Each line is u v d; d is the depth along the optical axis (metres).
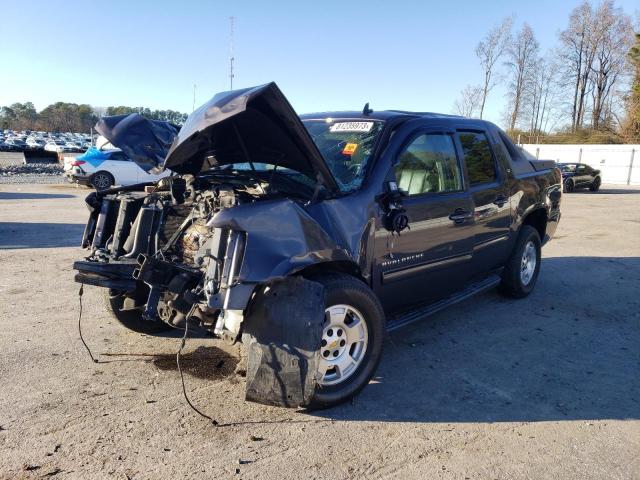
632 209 17.75
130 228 4.16
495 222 5.26
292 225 3.27
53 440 3.12
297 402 3.17
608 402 3.79
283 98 3.14
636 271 7.93
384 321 3.73
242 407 3.56
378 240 3.85
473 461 3.03
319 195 3.68
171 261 3.76
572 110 63.47
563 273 7.71
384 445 3.17
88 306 5.64
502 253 5.59
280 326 3.18
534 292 6.62
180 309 3.44
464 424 3.44
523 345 4.86
